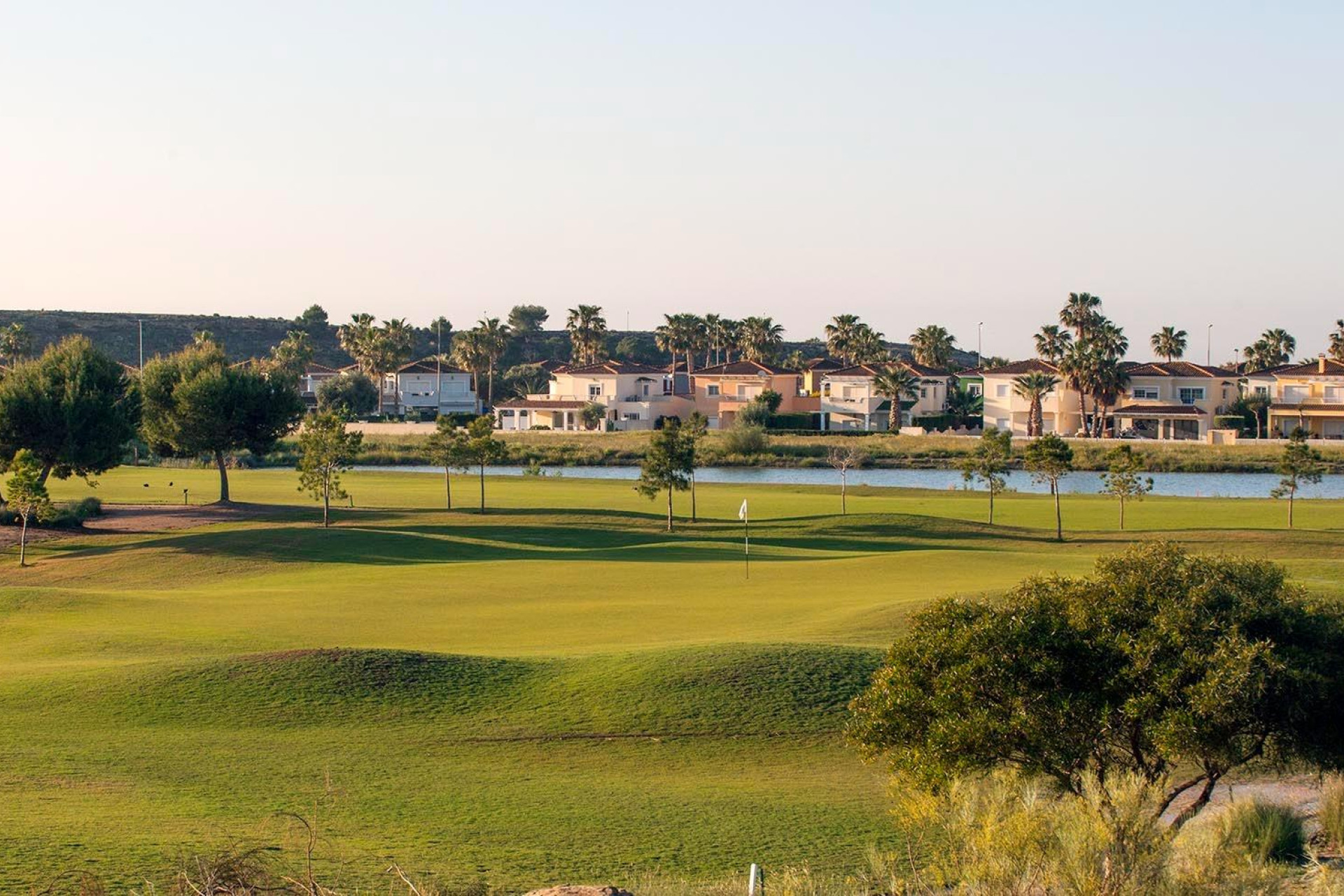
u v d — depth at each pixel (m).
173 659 31.86
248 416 86.12
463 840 19.55
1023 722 18.61
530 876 17.84
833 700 28.61
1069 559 55.66
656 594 46.38
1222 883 14.62
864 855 19.33
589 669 30.67
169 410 87.50
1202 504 85.69
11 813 19.27
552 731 27.11
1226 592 19.69
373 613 41.94
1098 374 141.62
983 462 76.56
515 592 47.16
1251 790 22.98
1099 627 19.55
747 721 27.53
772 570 53.03
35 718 27.17
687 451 72.31
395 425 152.25
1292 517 75.50
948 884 16.31
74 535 68.94
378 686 29.38
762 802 22.47
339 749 25.36
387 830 19.89
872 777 24.48
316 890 14.94
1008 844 14.97
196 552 58.50
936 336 185.12
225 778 22.73
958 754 18.78
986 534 68.56
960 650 19.50
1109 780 17.22
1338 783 19.80
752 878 15.42
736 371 170.12
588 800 22.30
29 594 44.06
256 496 92.56
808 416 158.00
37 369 79.06
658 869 18.56
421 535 65.44
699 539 67.25
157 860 16.83
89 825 18.59
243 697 28.61
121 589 51.75
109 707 27.94
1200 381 146.12
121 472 114.81
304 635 37.72
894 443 134.38
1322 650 19.03
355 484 101.56
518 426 166.88
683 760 25.44
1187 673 18.72
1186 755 18.42
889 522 71.06
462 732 27.00
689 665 30.33
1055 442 67.75
